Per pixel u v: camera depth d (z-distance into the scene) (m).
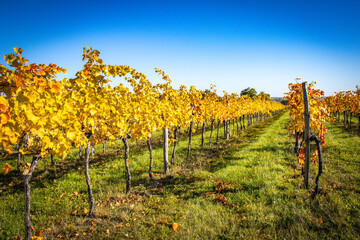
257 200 4.50
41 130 2.51
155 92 7.30
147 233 3.75
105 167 8.56
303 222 3.54
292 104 6.94
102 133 4.43
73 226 4.07
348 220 3.50
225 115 14.10
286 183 5.32
